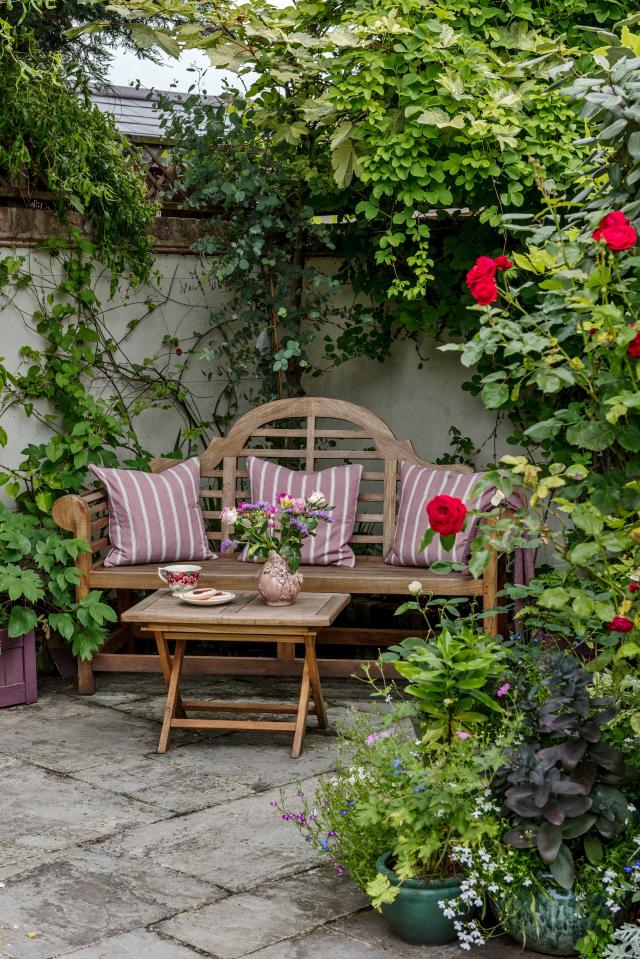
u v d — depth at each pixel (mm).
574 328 2869
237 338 5605
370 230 5414
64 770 3846
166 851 3174
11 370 5117
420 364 5789
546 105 4762
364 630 4992
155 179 5883
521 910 2572
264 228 5449
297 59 4934
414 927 2631
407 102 4758
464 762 2748
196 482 5160
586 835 2590
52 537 4688
